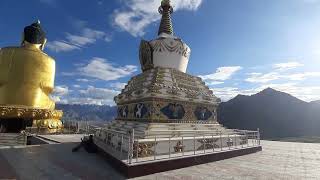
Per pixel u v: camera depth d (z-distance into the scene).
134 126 17.81
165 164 12.69
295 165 14.59
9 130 32.94
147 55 22.00
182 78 20.52
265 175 12.09
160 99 17.69
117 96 23.52
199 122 19.52
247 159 16.47
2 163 13.66
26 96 32.56
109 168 12.98
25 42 35.56
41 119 32.56
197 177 11.53
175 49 21.78
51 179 10.81
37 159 15.04
